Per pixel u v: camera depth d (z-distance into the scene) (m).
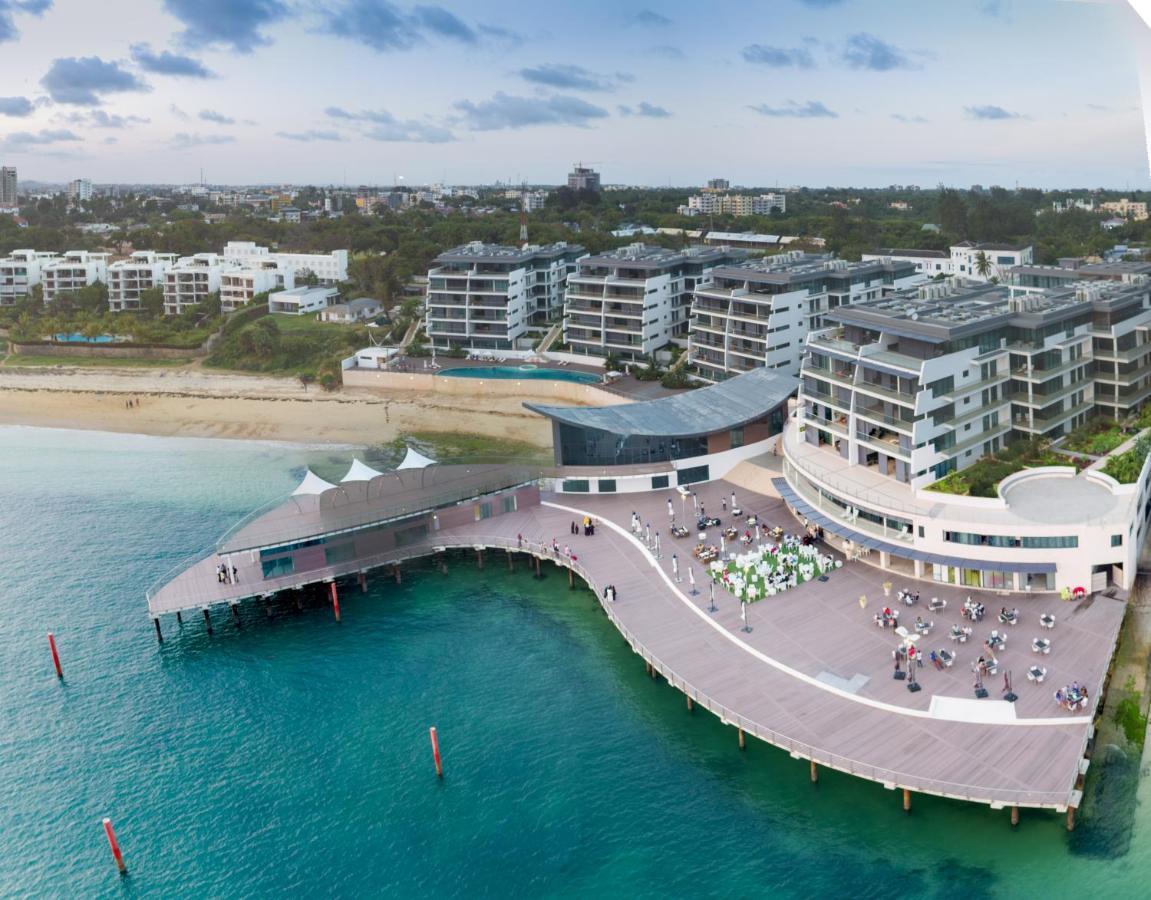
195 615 96.25
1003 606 80.31
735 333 157.00
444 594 98.25
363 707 78.56
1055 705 66.25
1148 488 91.12
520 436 152.38
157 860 62.75
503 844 62.44
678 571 91.81
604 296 180.00
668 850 60.91
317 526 98.00
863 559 92.12
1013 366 99.50
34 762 73.38
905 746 63.06
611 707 76.44
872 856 58.97
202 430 161.88
